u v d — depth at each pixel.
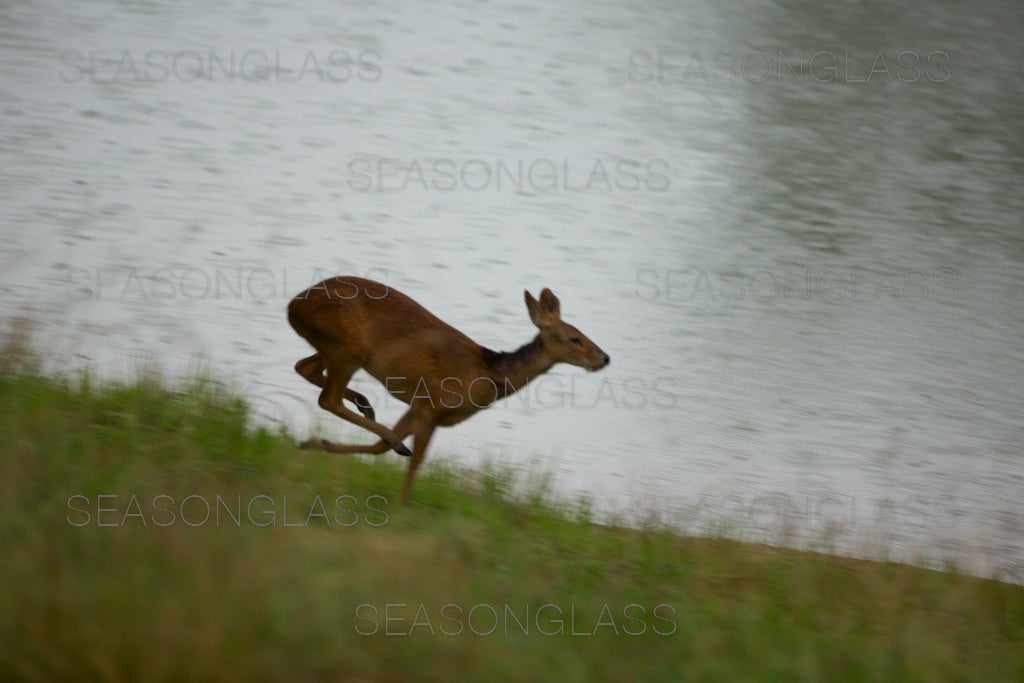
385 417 42.22
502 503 32.88
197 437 31.09
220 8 118.81
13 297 47.25
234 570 22.41
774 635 25.89
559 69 109.00
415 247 61.62
